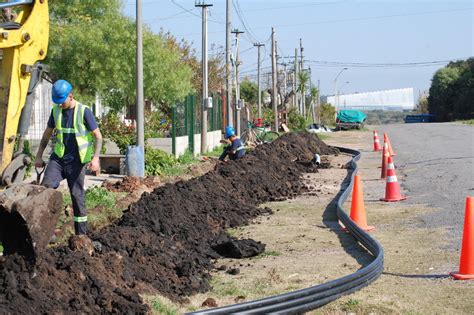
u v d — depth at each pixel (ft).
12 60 32.27
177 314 25.02
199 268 33.14
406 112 537.24
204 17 107.65
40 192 23.52
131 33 85.81
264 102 251.60
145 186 59.72
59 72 82.89
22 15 33.17
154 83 93.61
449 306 26.96
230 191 55.26
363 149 121.60
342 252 37.68
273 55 186.50
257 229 44.83
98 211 45.44
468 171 71.15
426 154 97.30
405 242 39.11
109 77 84.64
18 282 22.17
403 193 59.31
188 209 43.60
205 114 106.32
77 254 25.90
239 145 75.36
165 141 86.94
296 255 37.19
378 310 26.66
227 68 127.85
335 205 55.31
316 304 27.17
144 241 32.96
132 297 24.54
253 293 29.45
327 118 371.56
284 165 80.59
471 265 30.86
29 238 22.98
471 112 329.72
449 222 43.96
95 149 32.55
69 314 22.07
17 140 33.06
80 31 81.30
